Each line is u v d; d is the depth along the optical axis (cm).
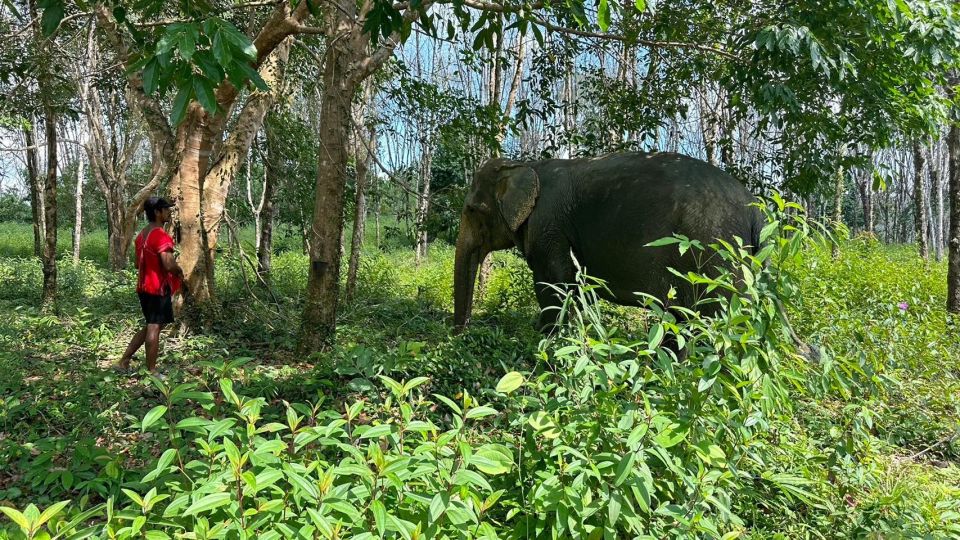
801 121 591
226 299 768
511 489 264
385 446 284
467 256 680
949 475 381
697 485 229
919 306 705
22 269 1159
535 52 789
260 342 667
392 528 196
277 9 571
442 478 213
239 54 229
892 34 487
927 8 480
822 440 375
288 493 220
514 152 826
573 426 239
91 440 308
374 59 574
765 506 311
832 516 304
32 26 720
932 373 518
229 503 203
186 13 266
